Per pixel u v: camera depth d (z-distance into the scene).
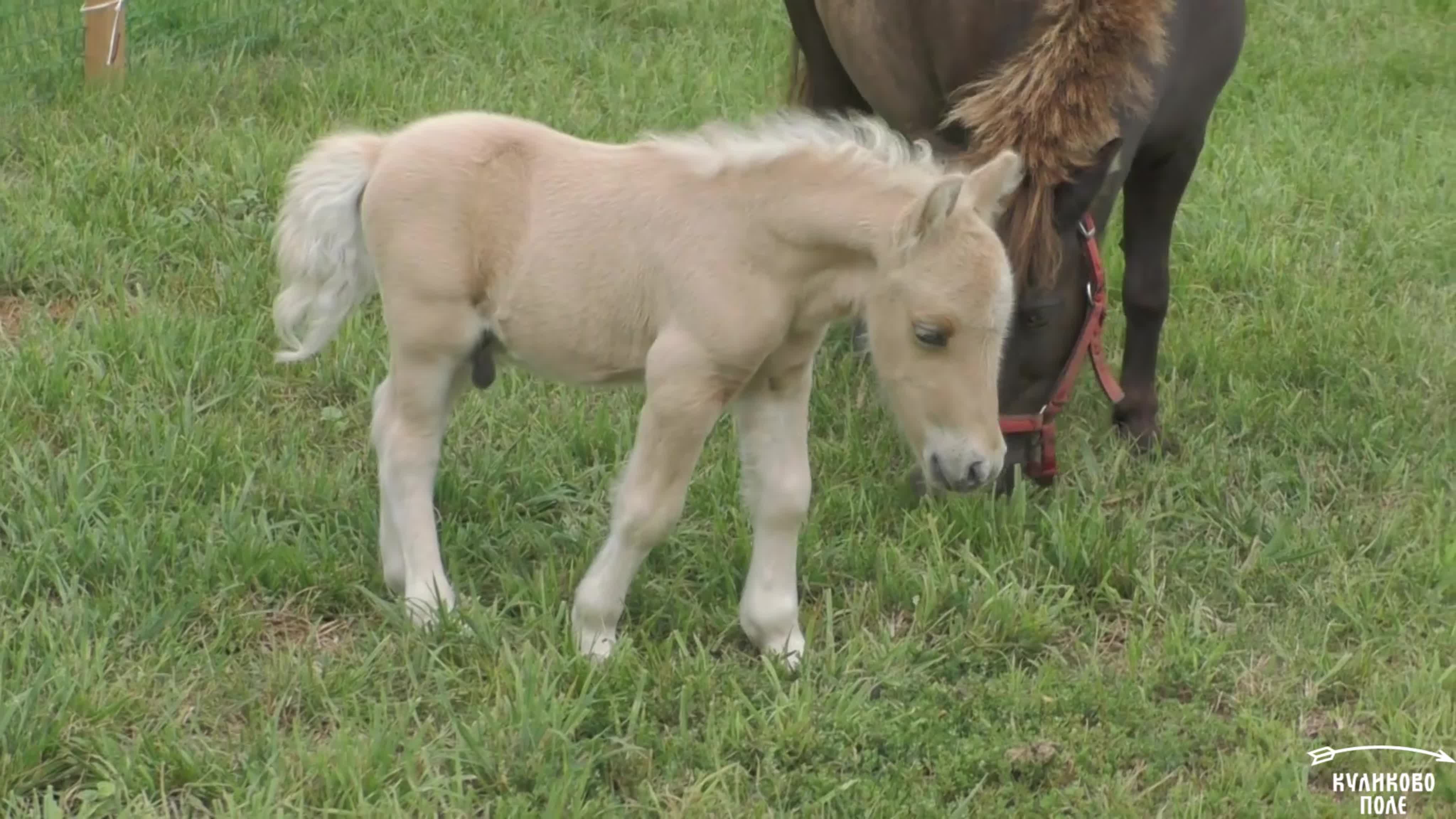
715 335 3.82
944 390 3.72
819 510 4.95
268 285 6.06
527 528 4.78
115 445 4.95
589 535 4.76
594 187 4.02
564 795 3.56
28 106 7.36
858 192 3.77
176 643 4.05
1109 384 5.08
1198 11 5.12
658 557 4.68
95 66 7.61
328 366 5.55
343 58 8.37
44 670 3.77
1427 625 4.54
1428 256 7.26
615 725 3.89
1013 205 4.32
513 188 4.10
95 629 4.08
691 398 3.87
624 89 8.33
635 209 3.94
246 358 5.49
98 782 3.58
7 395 5.09
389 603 4.36
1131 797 3.80
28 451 4.90
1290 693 4.25
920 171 3.82
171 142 7.01
